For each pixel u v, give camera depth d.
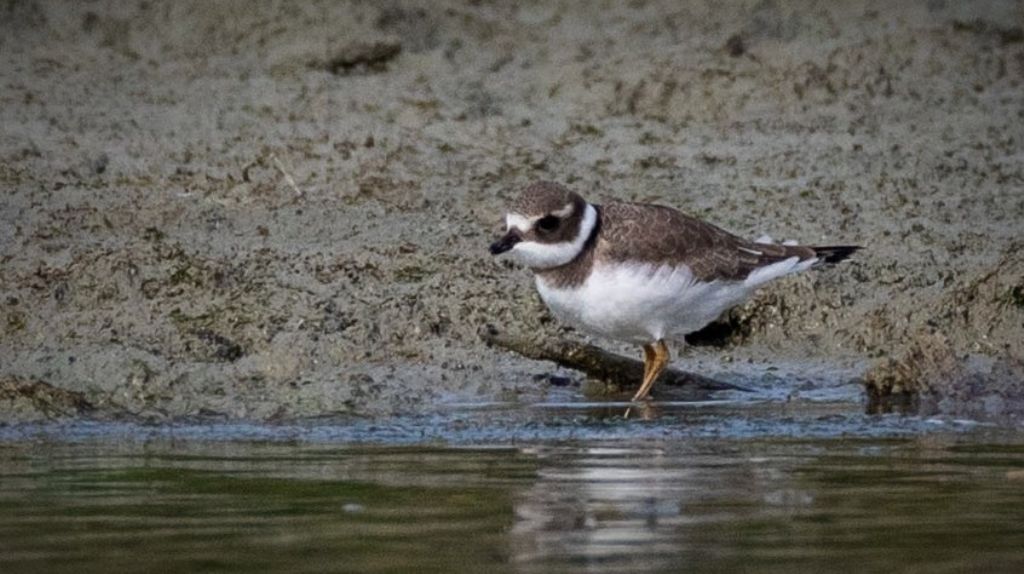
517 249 12.75
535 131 17.95
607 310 12.78
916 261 15.25
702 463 10.95
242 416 12.43
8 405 12.33
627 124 18.22
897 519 9.57
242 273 14.68
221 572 8.57
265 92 18.66
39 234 15.17
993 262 15.19
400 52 19.69
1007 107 18.92
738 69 19.33
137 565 8.69
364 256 15.09
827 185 16.86
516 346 13.54
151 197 16.05
